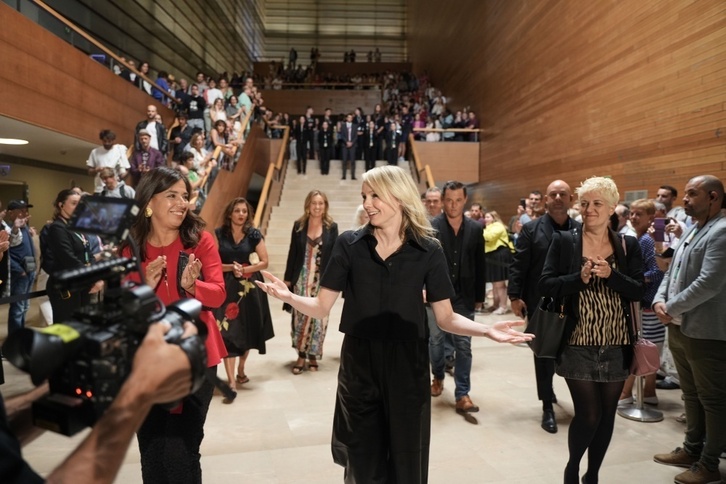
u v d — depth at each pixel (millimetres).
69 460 640
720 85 4793
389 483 1830
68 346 714
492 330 1718
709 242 2521
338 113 20219
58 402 734
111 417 660
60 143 8305
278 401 3686
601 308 2244
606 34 6906
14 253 5027
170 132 10328
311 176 13492
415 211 1823
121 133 9141
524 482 2551
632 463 2771
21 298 3154
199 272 1895
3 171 8586
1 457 586
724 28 4727
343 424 1822
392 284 1795
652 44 5855
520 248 3420
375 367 1781
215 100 10078
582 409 2252
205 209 7273
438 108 15680
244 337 3881
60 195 3938
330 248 4379
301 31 27656
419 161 12703
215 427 3209
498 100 11914
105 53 8734
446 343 4379
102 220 890
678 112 5387
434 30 19516
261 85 20203
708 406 2531
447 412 3518
